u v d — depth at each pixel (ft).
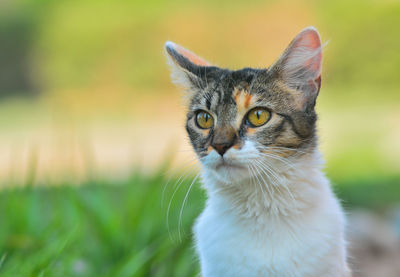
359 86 78.07
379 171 41.09
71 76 89.51
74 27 89.20
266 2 84.48
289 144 15.42
